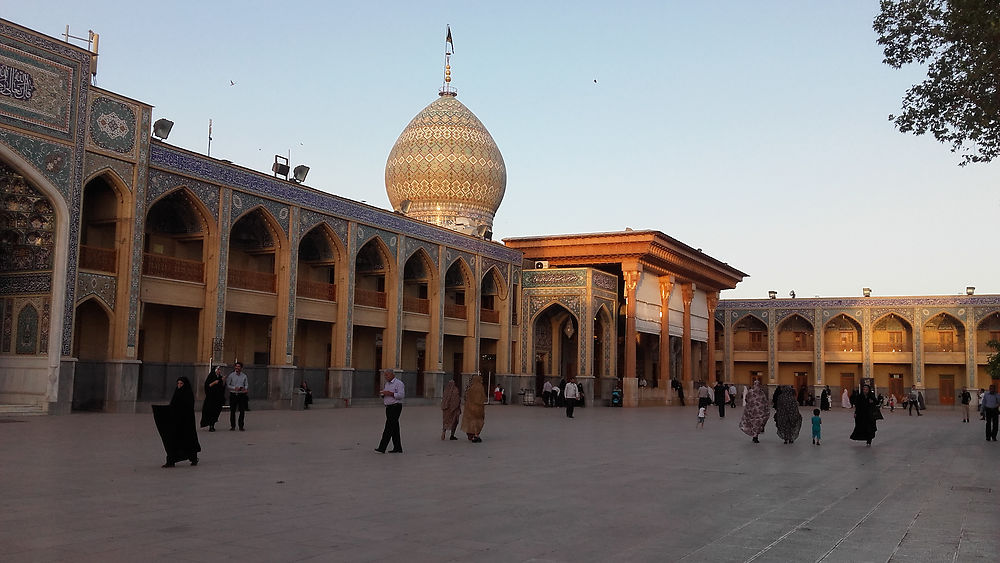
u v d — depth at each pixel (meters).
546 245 31.80
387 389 10.48
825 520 6.02
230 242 21.86
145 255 18.27
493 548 4.84
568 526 5.59
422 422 17.02
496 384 30.42
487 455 10.51
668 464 9.91
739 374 44.22
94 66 17.77
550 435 14.51
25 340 16.48
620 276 33.47
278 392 21.25
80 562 4.25
